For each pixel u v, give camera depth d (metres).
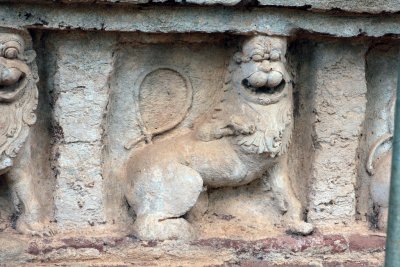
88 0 3.11
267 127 3.35
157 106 3.48
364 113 3.51
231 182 3.45
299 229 3.45
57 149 3.34
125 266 3.28
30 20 3.17
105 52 3.30
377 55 3.57
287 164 3.55
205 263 3.34
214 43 3.43
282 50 3.33
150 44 3.38
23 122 3.26
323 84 3.46
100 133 3.35
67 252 3.28
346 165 3.51
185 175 3.37
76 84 3.30
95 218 3.37
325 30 3.34
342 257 3.45
